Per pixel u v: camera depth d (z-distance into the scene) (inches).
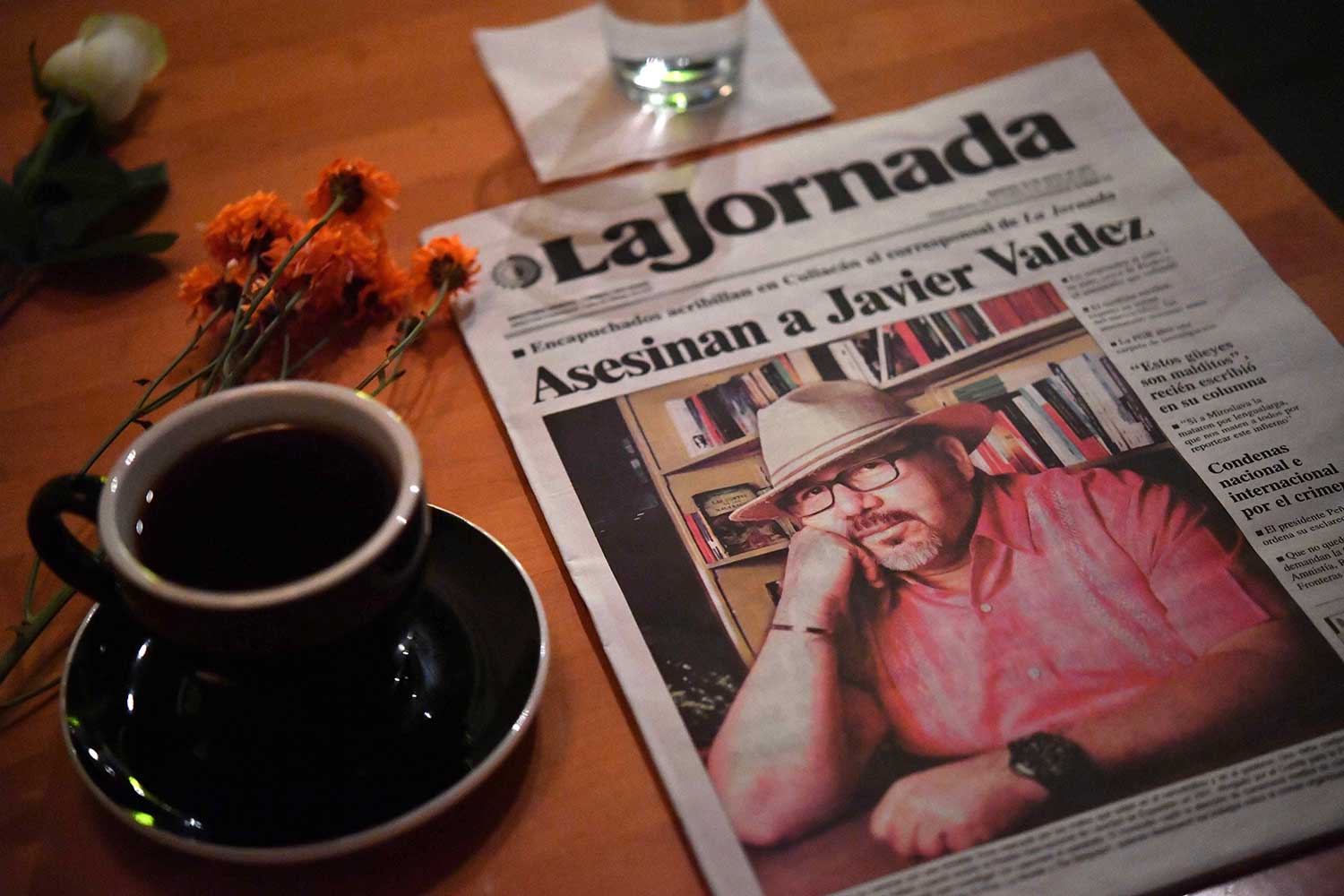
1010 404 20.1
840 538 18.4
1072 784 15.8
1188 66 26.0
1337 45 37.6
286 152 25.0
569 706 16.9
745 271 22.7
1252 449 19.3
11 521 19.2
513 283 22.5
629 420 20.2
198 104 26.0
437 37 27.5
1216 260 22.3
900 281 22.4
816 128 25.3
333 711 15.3
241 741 15.4
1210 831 15.4
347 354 21.3
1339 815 15.4
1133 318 21.5
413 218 23.8
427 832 15.7
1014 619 17.3
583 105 25.9
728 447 19.7
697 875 15.4
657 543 18.5
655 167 24.7
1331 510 18.5
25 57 27.0
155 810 14.6
